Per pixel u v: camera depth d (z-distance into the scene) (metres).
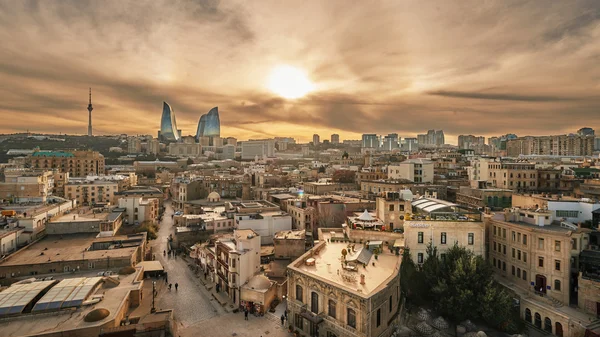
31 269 68.38
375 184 126.88
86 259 71.75
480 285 57.31
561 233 56.72
